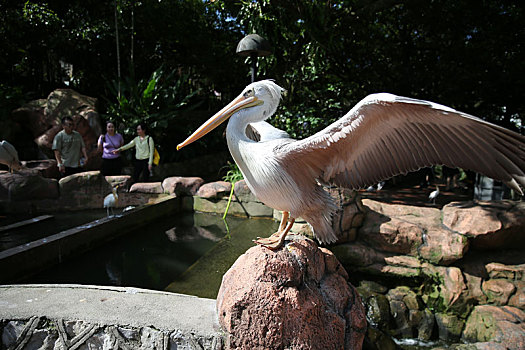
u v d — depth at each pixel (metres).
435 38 9.27
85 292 2.54
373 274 4.00
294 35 7.91
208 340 2.08
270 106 2.35
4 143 6.00
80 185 6.56
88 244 4.50
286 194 2.15
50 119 9.00
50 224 5.54
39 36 10.44
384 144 1.91
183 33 12.64
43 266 3.84
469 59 8.62
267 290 2.03
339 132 1.83
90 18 11.17
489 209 4.03
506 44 8.35
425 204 6.55
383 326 3.59
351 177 2.14
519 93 8.59
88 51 11.70
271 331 1.98
